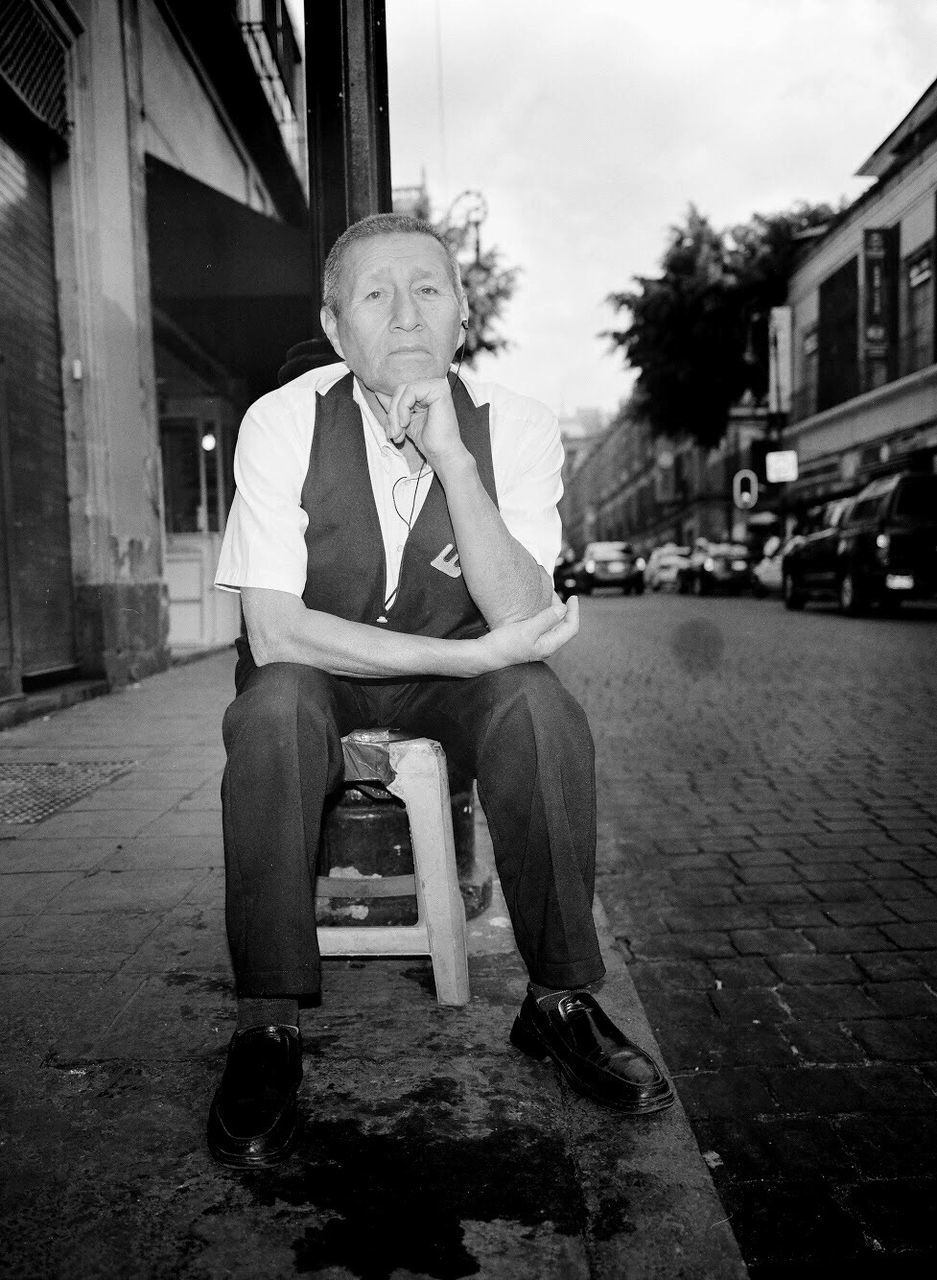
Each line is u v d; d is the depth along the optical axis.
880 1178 1.65
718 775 4.43
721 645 10.27
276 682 1.57
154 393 7.94
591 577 27.12
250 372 10.59
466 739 1.73
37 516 6.18
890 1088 1.91
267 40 10.45
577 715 1.62
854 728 5.40
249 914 1.52
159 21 8.33
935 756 4.66
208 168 10.08
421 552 1.76
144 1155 1.43
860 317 25.11
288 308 8.98
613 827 3.67
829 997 2.28
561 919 1.58
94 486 6.69
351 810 2.14
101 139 6.89
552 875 1.58
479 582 1.67
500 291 19.75
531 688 1.58
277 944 1.51
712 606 18.89
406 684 1.85
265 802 1.52
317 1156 1.42
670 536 46.72
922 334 22.91
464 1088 1.60
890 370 24.36
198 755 4.46
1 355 5.35
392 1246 1.24
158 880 2.69
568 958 1.58
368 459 1.77
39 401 6.25
